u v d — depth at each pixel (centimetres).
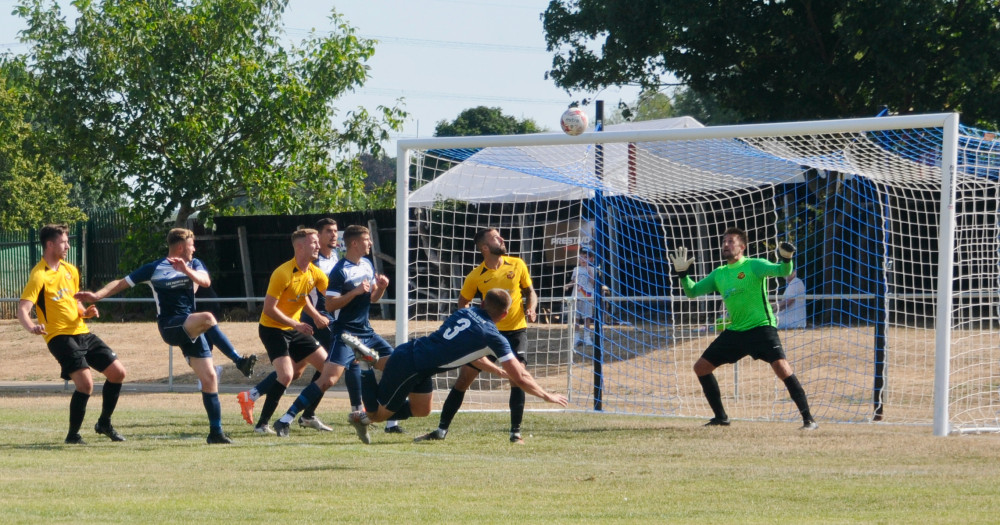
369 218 6241
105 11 6462
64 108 6406
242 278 6769
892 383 3462
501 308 2027
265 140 6619
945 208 2423
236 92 6506
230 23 6544
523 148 3183
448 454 2150
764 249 4847
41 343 5253
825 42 6047
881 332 2911
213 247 6838
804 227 4647
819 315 4453
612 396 3481
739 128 2641
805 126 2572
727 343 2578
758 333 2536
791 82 6081
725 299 2570
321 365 2561
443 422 2417
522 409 2359
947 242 2417
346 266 2428
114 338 5231
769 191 4822
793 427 2606
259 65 6631
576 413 3027
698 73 6406
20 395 3762
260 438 2434
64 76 6412
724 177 3284
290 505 1523
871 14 5406
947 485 1673
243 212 7562
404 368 2081
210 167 6550
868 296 3047
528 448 2244
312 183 6950
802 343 3891
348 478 1805
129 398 3594
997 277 3325
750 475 1812
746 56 6350
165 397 3631
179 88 6450
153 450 2217
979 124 5994
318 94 6669
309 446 2288
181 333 2303
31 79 6506
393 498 1595
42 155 6669
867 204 4391
